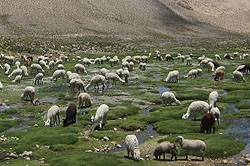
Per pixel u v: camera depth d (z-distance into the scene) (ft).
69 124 139.64
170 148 104.42
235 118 151.02
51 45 417.28
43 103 177.17
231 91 209.05
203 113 143.54
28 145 114.93
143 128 137.69
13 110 162.50
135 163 100.58
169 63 342.85
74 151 113.19
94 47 442.09
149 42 550.36
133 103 179.63
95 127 137.59
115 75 215.72
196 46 521.24
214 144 113.60
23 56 329.11
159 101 184.24
